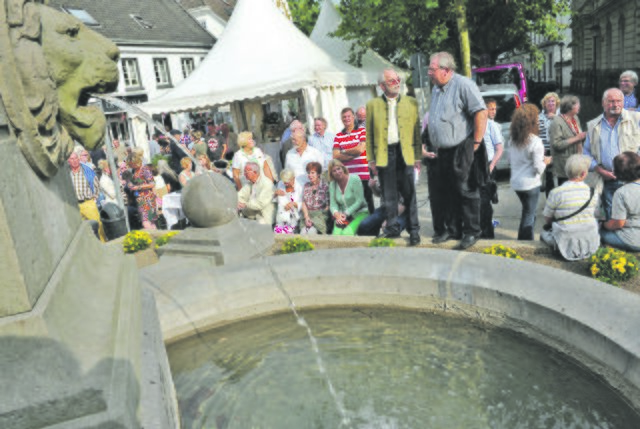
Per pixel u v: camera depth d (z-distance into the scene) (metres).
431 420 2.17
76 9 26.30
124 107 2.69
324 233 5.57
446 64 3.78
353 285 3.37
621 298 2.41
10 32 1.43
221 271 3.48
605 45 26.16
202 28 32.94
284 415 2.31
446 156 3.97
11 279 1.28
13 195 1.35
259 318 3.36
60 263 1.62
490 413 2.18
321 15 17.31
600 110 18.98
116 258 2.22
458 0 12.11
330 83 10.45
